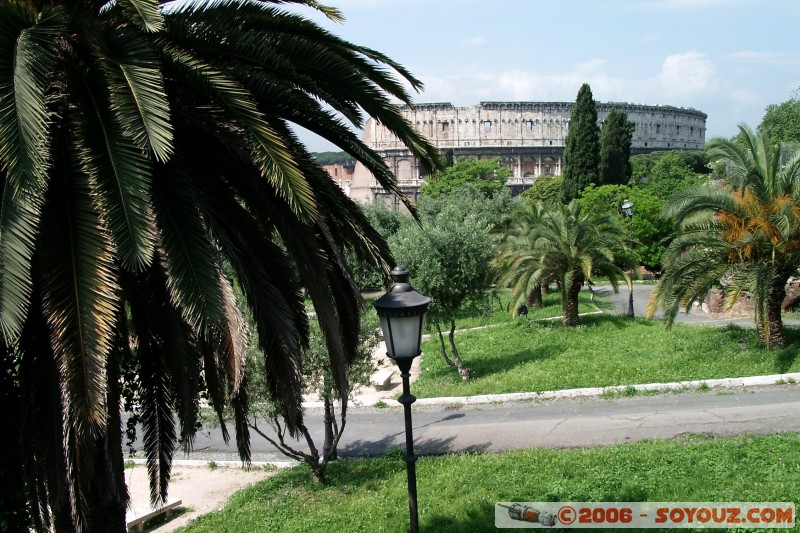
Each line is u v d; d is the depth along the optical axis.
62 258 5.43
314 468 12.99
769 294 17.67
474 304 22.61
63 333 5.21
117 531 7.55
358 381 14.84
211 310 5.41
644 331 23.17
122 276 6.83
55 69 5.82
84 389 5.11
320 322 7.03
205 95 6.14
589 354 21.08
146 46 5.57
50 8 5.38
